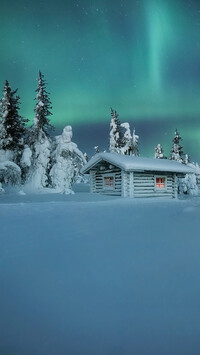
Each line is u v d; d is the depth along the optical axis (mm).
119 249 4684
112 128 36125
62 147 24062
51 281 3322
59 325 2404
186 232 6086
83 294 2957
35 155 24953
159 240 5320
